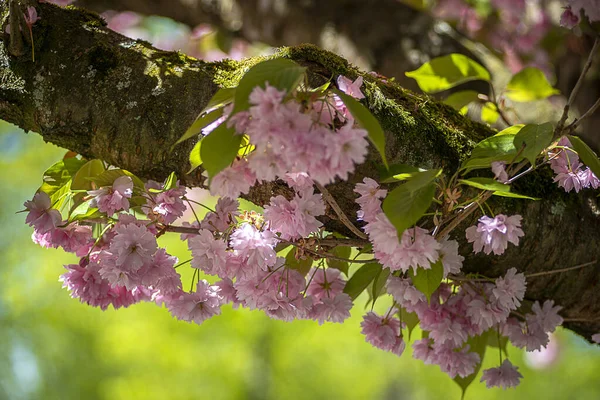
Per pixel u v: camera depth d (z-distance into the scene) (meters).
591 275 2.91
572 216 2.89
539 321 2.90
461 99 3.12
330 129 2.67
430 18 3.71
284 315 2.82
